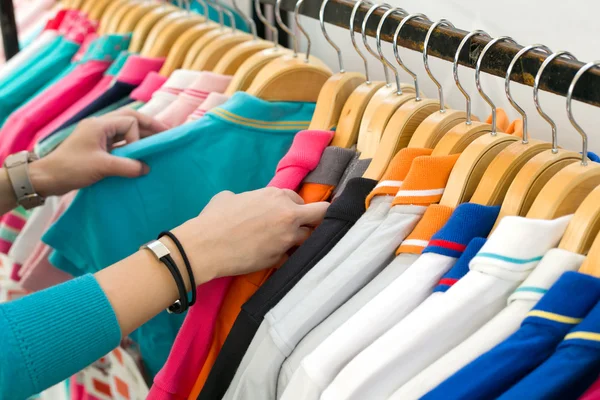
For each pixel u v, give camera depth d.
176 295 0.61
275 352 0.57
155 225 0.84
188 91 0.90
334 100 0.75
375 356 0.49
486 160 0.58
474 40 0.56
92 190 0.83
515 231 0.50
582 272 0.48
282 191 0.67
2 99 1.18
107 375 0.99
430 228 0.57
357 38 1.08
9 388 0.51
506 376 0.45
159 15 1.07
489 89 0.90
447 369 0.47
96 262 0.86
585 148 0.52
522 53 0.52
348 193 0.64
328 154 0.72
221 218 0.63
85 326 0.55
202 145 0.82
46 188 0.83
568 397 0.45
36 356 0.52
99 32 1.20
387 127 0.66
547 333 0.45
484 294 0.50
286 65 0.82
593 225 0.49
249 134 0.82
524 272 0.50
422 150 0.62
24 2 1.57
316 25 1.17
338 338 0.52
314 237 0.63
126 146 0.83
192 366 0.67
